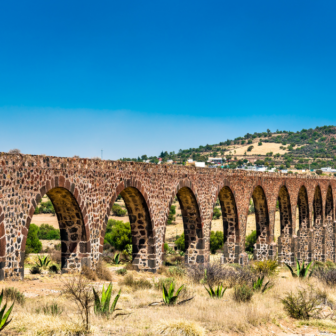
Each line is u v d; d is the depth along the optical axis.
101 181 19.86
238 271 22.12
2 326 9.96
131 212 23.59
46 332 10.44
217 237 55.53
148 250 23.64
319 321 15.67
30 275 18.95
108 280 19.72
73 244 19.05
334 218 51.66
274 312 16.06
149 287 19.06
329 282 23.70
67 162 17.67
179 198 28.08
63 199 18.33
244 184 33.44
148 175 23.27
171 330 11.80
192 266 24.16
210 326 13.10
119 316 13.04
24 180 15.55
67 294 14.77
